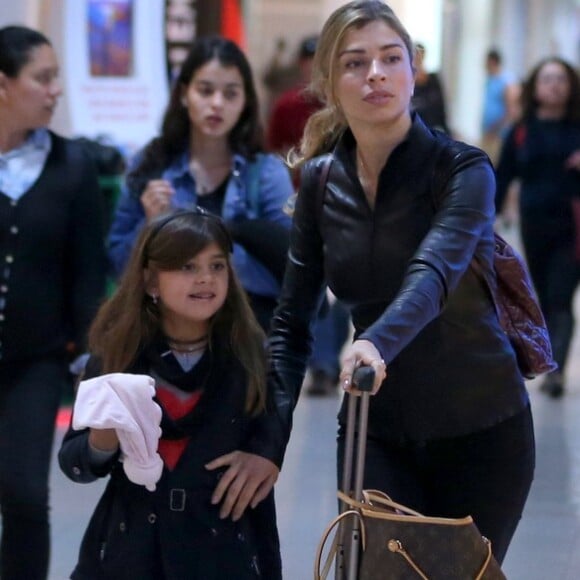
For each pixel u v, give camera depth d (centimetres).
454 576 618
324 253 723
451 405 696
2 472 884
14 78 916
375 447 716
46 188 924
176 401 705
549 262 1758
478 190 667
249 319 723
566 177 1728
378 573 620
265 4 3594
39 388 912
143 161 1066
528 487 720
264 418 718
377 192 690
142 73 1734
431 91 2136
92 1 1716
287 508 1254
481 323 692
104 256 955
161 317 722
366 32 676
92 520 714
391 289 692
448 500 720
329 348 1770
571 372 1953
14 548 892
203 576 690
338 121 728
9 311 909
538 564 1109
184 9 1781
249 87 1045
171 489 693
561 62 1736
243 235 998
